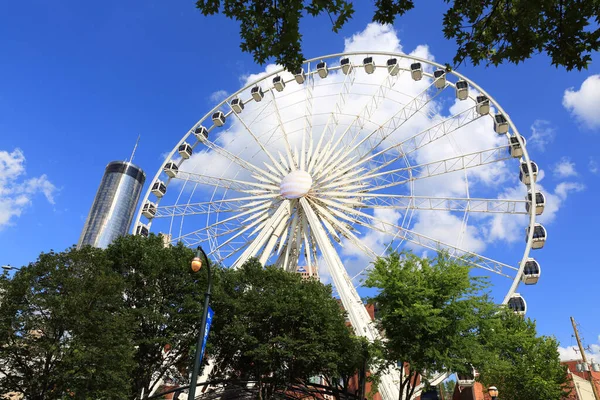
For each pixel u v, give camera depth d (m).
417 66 56.31
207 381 37.94
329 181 56.53
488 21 12.12
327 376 38.34
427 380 32.00
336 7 11.79
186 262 36.28
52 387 26.52
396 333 31.77
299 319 35.09
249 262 40.56
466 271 32.22
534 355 42.06
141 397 35.28
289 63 12.88
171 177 60.19
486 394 58.44
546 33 11.70
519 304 45.97
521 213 50.06
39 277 28.44
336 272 45.50
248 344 34.75
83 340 26.48
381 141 55.34
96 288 28.12
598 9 10.95
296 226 55.66
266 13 12.32
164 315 34.03
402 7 12.50
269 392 38.16
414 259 33.78
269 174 58.84
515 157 51.53
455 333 30.70
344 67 59.59
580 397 55.19
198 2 12.60
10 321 25.89
